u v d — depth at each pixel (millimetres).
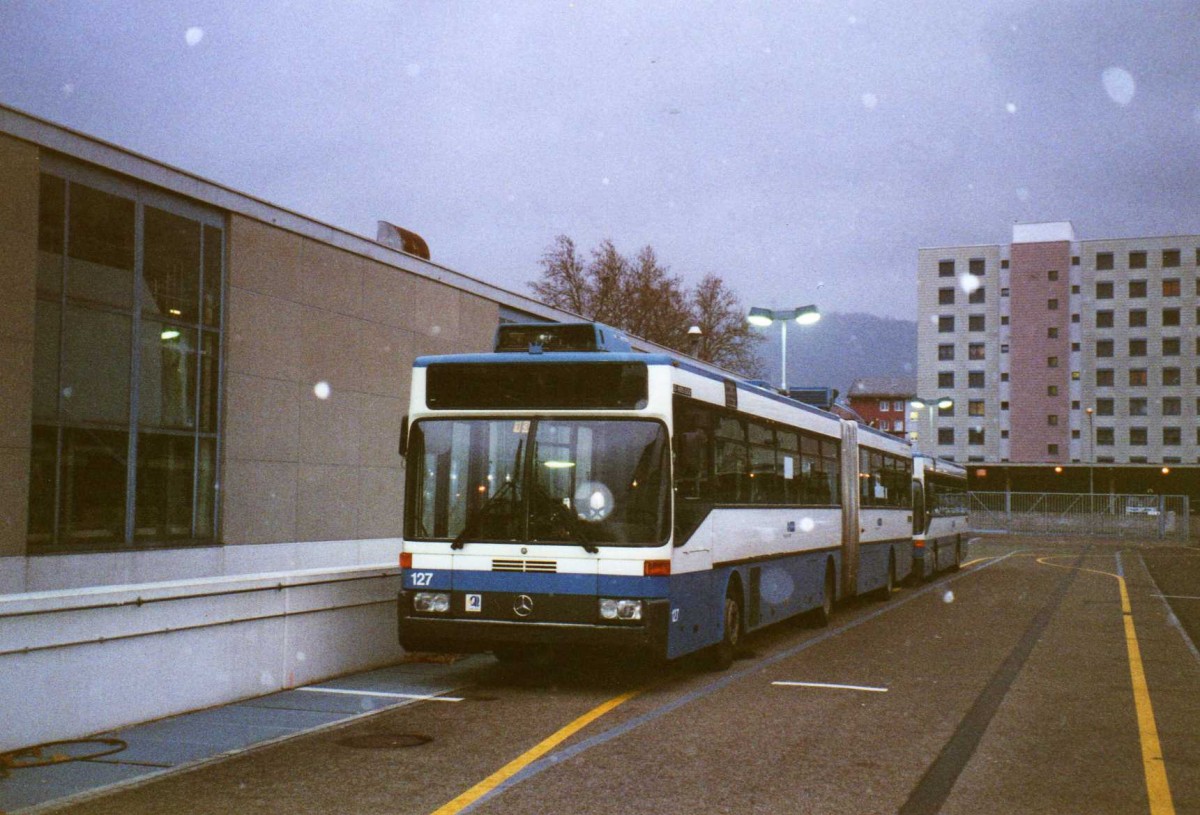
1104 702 10750
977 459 117062
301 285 21750
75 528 17047
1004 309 117438
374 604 12320
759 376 65125
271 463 20984
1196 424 111125
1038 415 115375
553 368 11086
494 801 6711
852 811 6613
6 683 7859
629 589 10562
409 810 6480
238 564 20125
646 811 6539
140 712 9016
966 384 118000
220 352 19969
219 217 20000
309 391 21953
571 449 10922
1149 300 113125
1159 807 6789
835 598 19234
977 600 24172
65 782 7133
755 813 6539
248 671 10289
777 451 15609
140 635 9023
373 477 23875
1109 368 113938
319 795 6816
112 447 17750
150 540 18438
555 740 8562
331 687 11031
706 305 65188
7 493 15664
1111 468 106125
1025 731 9227
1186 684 11961
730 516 13031
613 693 11016
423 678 11758
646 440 10867
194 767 7566
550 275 62500
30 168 16188
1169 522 70312
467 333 27141
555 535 10758
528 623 10680
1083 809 6730
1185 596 25328
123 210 18047
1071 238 116312
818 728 9227
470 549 10891
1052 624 18812
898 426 143625
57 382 16844
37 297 16516
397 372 24578
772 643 15883
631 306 61812
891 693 11172
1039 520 74562
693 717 9672
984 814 6594
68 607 8320
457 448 11141
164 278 18797
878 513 23172
